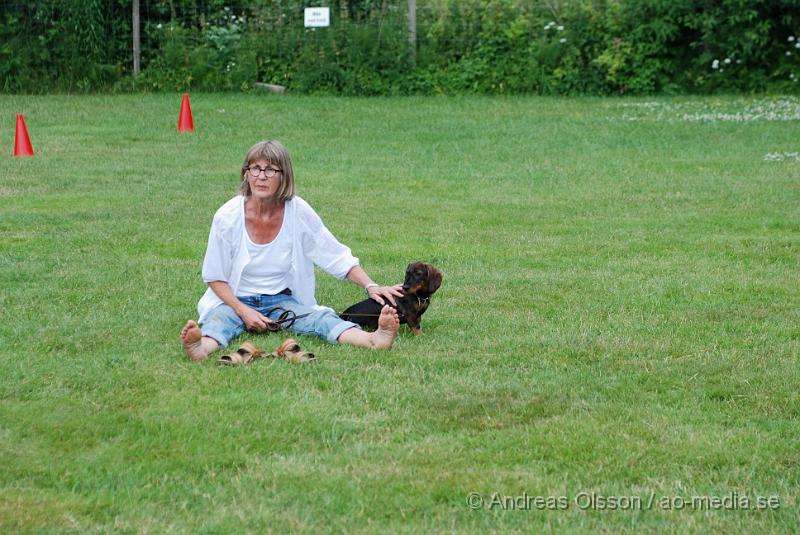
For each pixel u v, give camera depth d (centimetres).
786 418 434
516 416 430
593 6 1911
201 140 1348
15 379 463
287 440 401
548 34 1920
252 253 551
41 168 1113
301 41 1898
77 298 606
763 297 634
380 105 1722
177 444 396
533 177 1098
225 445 395
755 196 986
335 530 333
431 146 1315
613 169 1147
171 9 1906
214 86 1877
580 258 739
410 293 539
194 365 487
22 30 1844
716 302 620
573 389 462
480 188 1035
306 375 475
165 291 628
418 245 779
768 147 1298
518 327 563
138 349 511
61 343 518
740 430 418
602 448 398
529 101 1789
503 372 485
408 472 374
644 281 670
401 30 1903
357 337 521
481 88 1903
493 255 747
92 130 1409
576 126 1489
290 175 546
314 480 366
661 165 1173
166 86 1867
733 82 1931
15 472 370
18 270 668
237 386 459
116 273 669
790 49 1928
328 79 1880
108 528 331
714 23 1881
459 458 387
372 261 727
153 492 356
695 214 904
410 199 971
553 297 630
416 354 511
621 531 335
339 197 978
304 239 558
